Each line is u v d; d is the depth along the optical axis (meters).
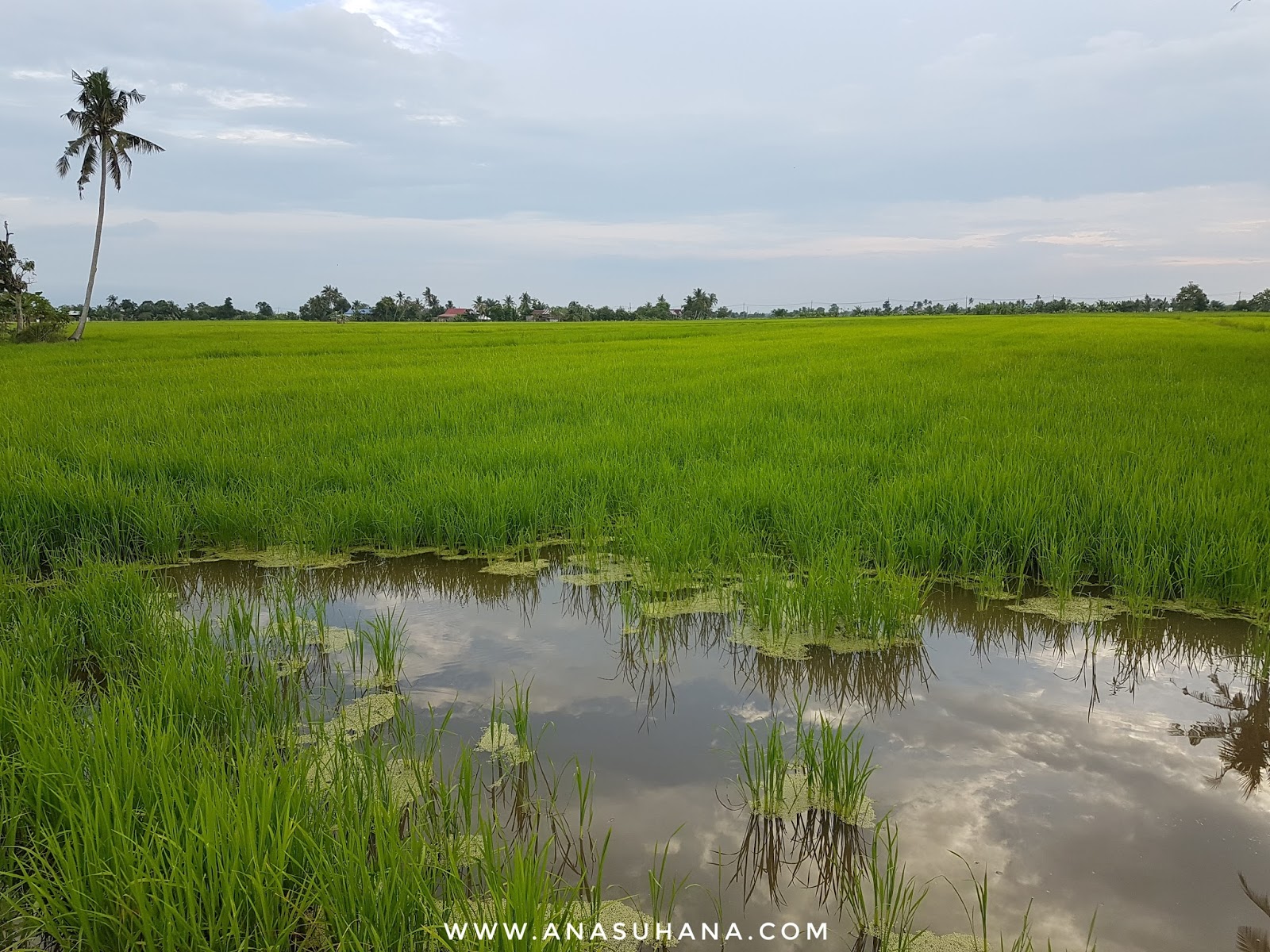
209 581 6.10
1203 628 4.86
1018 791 3.24
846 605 4.82
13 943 2.46
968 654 4.61
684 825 3.06
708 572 5.82
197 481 7.91
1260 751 3.52
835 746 3.13
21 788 2.94
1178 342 24.89
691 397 12.84
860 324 55.00
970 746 3.60
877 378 15.27
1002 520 6.02
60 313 34.47
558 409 11.82
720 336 37.50
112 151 34.56
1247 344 24.12
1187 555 5.20
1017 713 3.90
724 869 2.82
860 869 2.82
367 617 5.31
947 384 14.01
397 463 8.28
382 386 14.80
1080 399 11.70
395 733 3.73
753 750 3.60
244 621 4.68
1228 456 7.65
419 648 4.79
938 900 2.64
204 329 48.41
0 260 32.62
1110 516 5.93
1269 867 2.77
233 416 11.27
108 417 11.20
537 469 8.04
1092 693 4.10
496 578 6.07
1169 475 6.88
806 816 3.10
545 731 3.79
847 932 2.53
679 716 3.93
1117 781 3.29
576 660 4.61
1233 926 2.50
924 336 32.62
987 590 5.45
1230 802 3.14
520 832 3.00
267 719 3.62
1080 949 2.42
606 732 3.77
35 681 3.75
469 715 3.94
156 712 3.58
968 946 2.44
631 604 5.38
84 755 3.06
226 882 2.35
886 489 6.87
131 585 5.10
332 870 2.50
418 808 3.03
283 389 14.45
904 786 3.29
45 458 8.16
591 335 40.28
